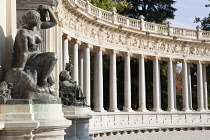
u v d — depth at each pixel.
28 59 13.48
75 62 46.34
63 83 27.44
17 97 12.64
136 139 41.66
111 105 53.50
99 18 50.59
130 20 58.59
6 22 14.33
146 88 75.50
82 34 48.16
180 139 41.94
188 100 67.19
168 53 62.50
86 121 26.59
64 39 43.62
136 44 58.50
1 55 13.53
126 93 56.03
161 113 58.38
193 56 65.00
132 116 54.34
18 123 11.38
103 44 52.84
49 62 13.41
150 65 74.56
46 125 12.06
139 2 85.38
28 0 28.88
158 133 52.50
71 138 25.16
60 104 13.38
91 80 72.69
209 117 63.72
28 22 13.73
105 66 71.94
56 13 34.22
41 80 13.47
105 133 47.16
